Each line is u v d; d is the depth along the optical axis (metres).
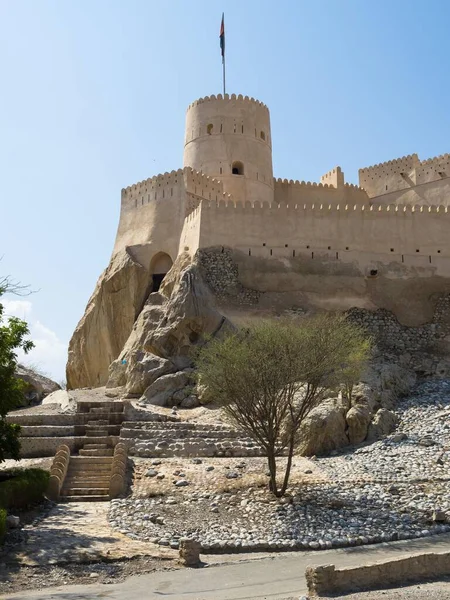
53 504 15.12
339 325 20.75
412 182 42.09
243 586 9.72
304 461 18.50
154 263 34.47
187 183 34.19
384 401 22.56
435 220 30.39
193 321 26.86
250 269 29.02
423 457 17.70
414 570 10.16
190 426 21.00
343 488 15.50
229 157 38.59
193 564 10.97
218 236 29.42
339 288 29.08
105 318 34.81
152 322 28.36
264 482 16.12
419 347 28.41
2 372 14.63
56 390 29.42
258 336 16.55
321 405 20.94
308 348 16.20
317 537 12.47
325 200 41.28
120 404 22.36
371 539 12.43
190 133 40.19
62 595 9.20
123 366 28.05
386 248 29.89
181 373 24.97
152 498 15.09
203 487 15.84
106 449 19.14
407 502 14.38
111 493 15.55
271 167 40.59
